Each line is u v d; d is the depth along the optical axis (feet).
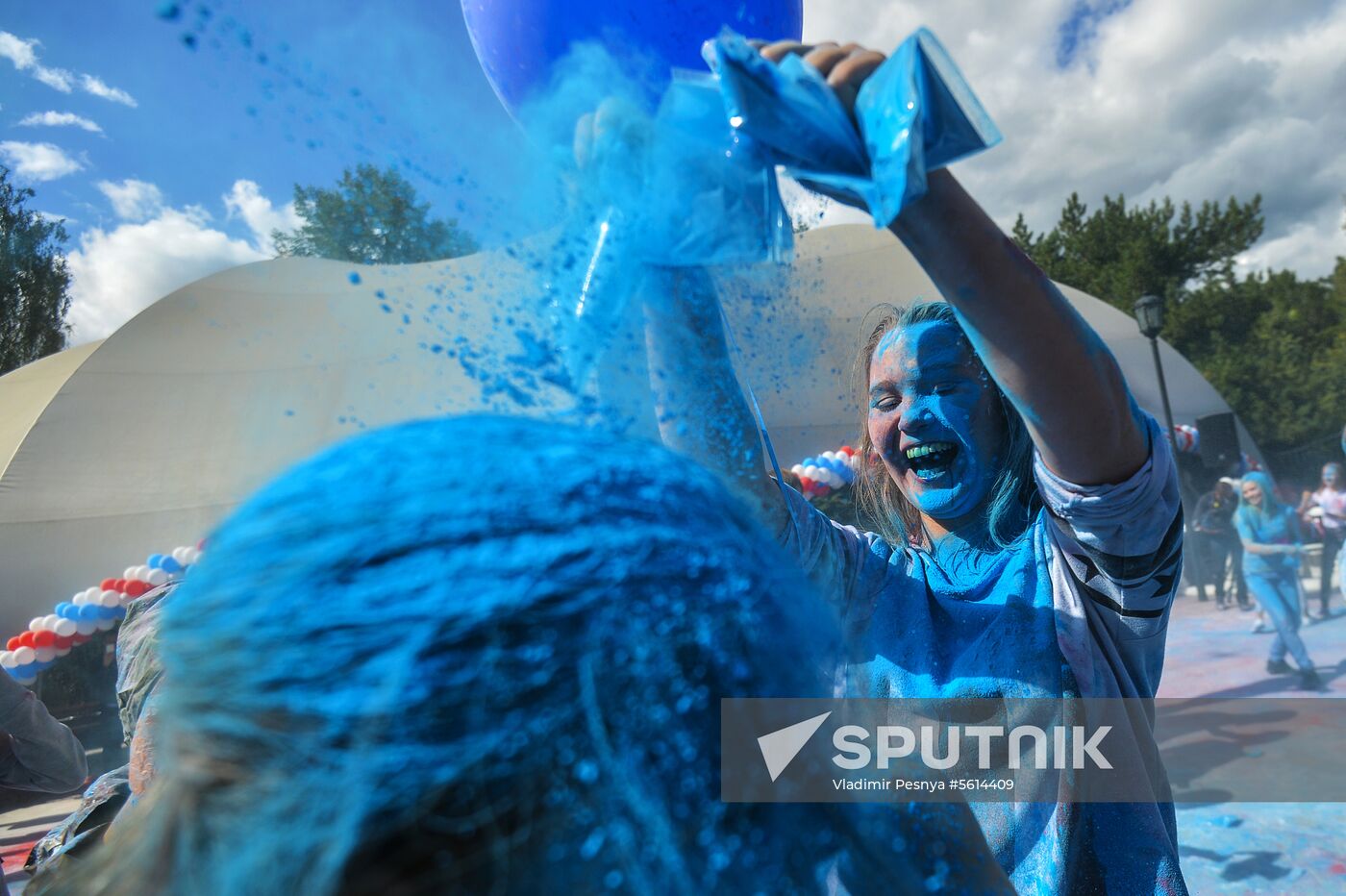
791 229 2.15
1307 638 25.41
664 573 1.26
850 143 1.92
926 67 1.84
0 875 6.28
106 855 1.43
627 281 2.24
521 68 2.47
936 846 1.93
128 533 36.37
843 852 1.50
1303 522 36.65
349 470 1.30
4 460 37.24
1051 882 3.25
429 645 1.12
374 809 1.11
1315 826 11.48
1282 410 95.66
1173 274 103.55
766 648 1.42
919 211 2.39
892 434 3.93
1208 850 11.10
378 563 1.18
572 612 1.17
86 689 30.04
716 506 1.48
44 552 36.04
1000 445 3.83
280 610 1.18
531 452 1.32
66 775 6.52
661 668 1.23
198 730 1.22
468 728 1.12
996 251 2.48
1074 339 2.65
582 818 1.18
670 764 1.23
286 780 1.15
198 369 39.70
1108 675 3.44
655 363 2.69
